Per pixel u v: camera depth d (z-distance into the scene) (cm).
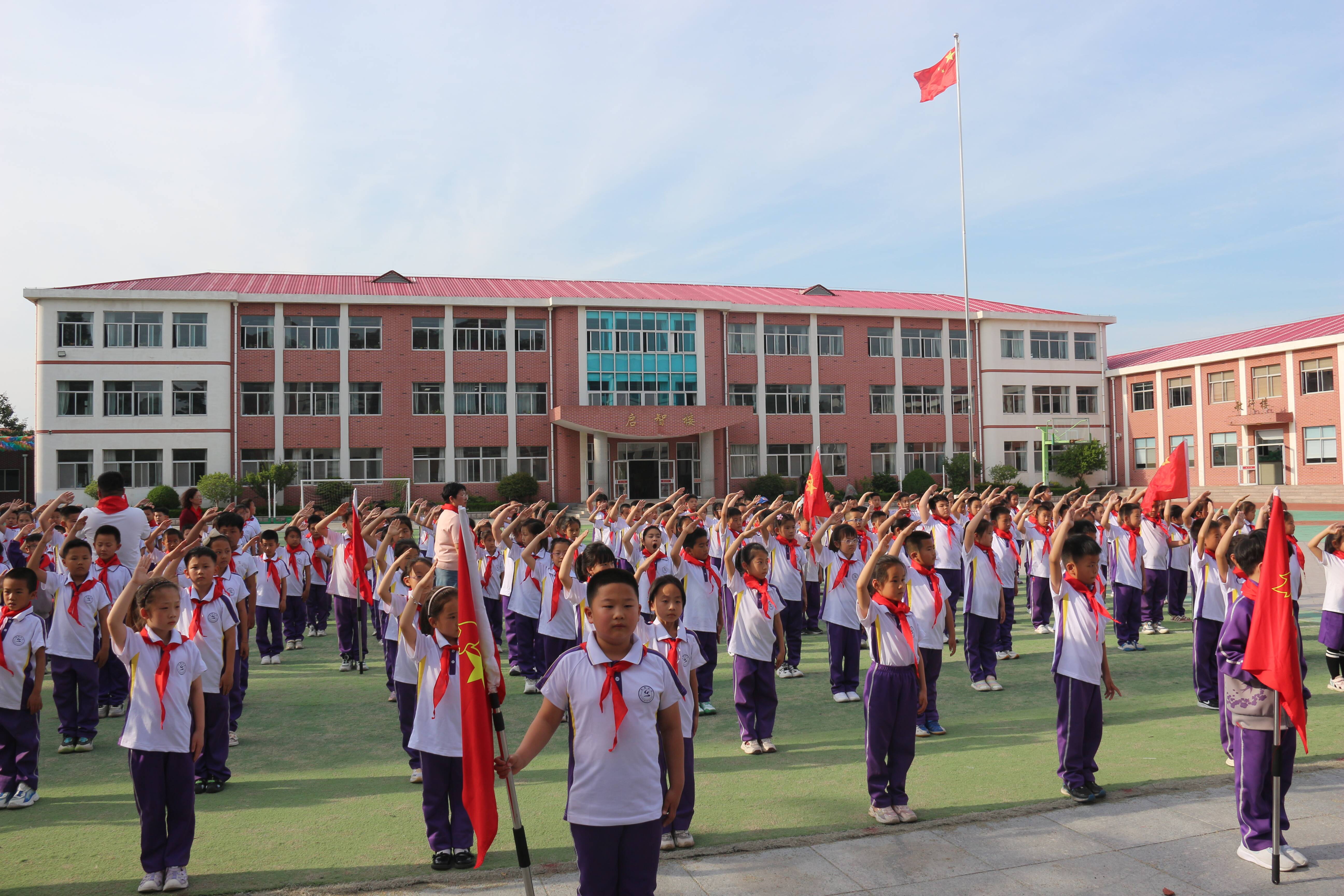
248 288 3425
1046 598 1166
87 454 3122
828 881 423
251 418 3284
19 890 428
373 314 3412
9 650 547
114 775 618
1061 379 4141
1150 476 4041
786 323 3838
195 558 586
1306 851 450
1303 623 1171
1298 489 3319
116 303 3161
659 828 338
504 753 370
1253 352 3566
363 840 489
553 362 3578
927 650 688
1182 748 639
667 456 3656
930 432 3981
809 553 1149
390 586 578
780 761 632
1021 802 530
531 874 355
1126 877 423
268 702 842
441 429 3462
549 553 949
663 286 4156
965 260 2939
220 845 484
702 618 783
